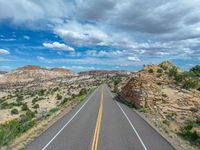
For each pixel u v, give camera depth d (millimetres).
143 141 15273
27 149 13062
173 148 13938
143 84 37062
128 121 22578
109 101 43219
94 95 57188
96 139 15383
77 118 23844
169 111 28906
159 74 44594
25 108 57156
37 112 49719
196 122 24328
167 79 42000
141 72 47312
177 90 36562
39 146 13641
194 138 17672
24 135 16391
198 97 33031
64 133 16953
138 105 33625
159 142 15164
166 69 51438
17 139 15320
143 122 22438
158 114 28391
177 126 23078
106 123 21250
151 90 35125
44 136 16000
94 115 25938
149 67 52250
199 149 14844
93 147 13617
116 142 14852
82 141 14844
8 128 16734
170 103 31453
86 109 31359
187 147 14844
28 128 18969
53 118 24438
